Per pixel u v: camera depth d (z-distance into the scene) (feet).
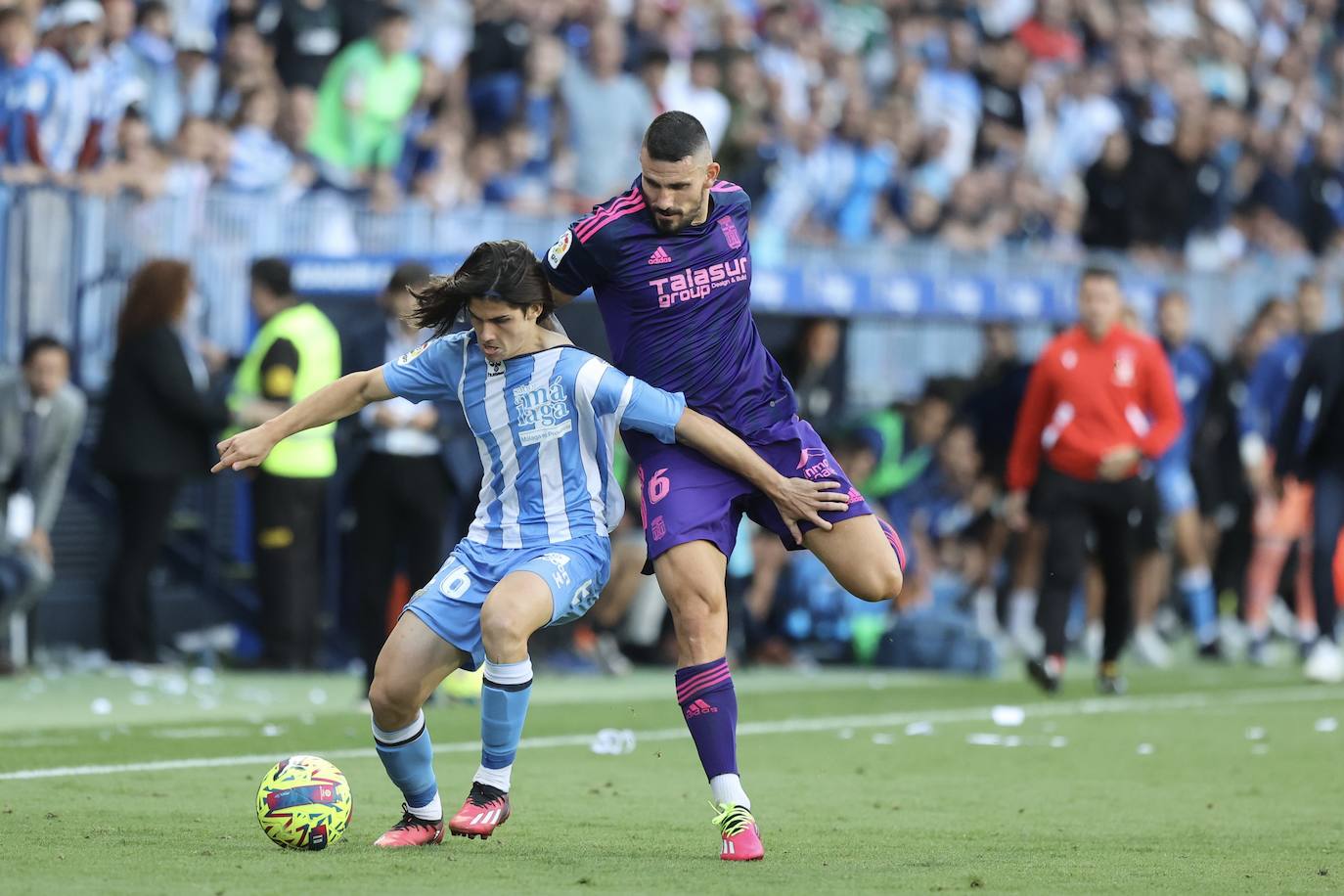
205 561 160.56
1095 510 144.25
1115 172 234.17
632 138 195.72
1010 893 63.46
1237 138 257.55
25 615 149.07
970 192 225.56
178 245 160.56
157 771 94.58
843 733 118.52
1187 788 95.04
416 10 209.36
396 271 135.54
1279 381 192.13
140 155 163.02
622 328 74.33
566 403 71.05
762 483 72.95
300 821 69.46
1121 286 198.90
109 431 148.15
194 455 149.48
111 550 160.35
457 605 70.59
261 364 144.25
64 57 163.94
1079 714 132.16
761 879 65.26
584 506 71.82
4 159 161.07
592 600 72.18
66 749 102.47
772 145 205.98
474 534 72.43
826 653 170.30
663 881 64.34
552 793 89.35
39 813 79.15
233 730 113.50
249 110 173.99
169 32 177.68
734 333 74.38
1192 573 184.24
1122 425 142.82
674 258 73.05
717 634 72.54
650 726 120.78
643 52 212.23
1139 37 279.28
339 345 152.05
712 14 233.55
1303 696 147.23
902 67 229.66
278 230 164.25
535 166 190.70
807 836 77.46
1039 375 144.36
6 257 152.76
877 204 217.77
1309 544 171.22
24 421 142.31
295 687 142.20
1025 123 245.24
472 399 71.97
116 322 150.41
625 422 71.51
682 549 72.38
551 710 128.88
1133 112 259.39
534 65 192.03
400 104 187.42
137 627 150.61
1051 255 211.00
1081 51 276.62
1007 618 183.32
